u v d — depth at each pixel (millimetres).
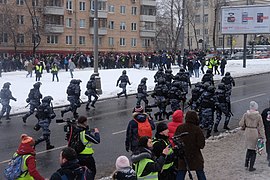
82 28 72375
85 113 20391
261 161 11133
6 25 60000
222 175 9766
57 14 68188
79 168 5562
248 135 10078
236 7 47000
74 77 36719
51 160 11906
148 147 6414
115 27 76438
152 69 44000
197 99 17000
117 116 19562
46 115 13227
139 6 80062
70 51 70750
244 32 46844
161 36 98438
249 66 50156
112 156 12375
